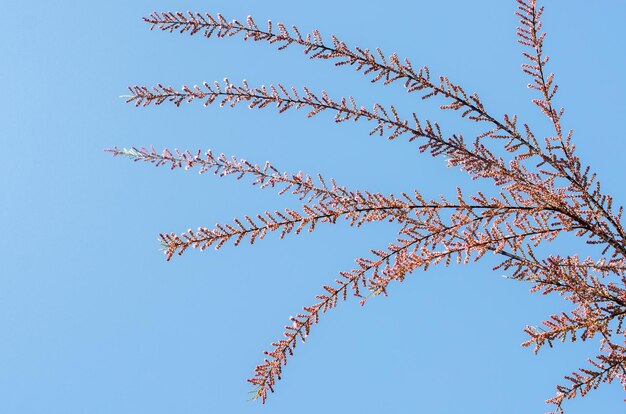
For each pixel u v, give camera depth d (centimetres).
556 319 369
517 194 399
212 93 418
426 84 413
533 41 409
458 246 387
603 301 381
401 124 412
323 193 430
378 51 411
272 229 393
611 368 374
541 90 410
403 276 382
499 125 410
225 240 390
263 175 438
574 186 408
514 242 391
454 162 413
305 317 393
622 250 391
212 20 414
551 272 387
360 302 389
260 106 420
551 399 384
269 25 413
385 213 396
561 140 407
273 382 384
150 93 416
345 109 417
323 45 416
